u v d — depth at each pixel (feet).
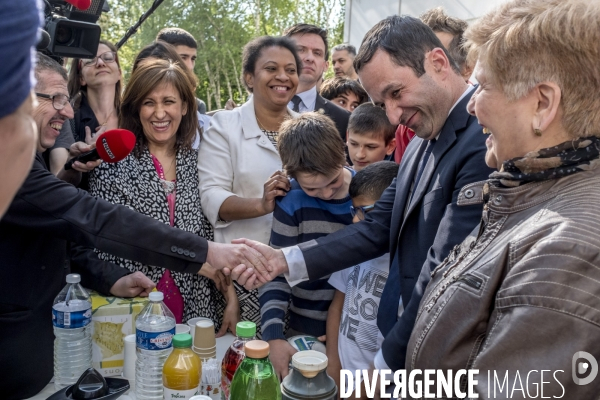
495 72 3.00
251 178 7.28
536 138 2.98
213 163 7.30
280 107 7.59
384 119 7.72
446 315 3.09
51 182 4.98
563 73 2.80
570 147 2.88
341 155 6.09
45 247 5.09
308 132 5.98
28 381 5.02
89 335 5.32
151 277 6.39
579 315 2.47
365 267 5.96
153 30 51.47
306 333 6.30
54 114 5.32
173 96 6.59
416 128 4.87
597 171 2.86
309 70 10.69
